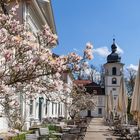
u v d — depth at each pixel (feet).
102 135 105.50
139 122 57.41
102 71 393.91
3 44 29.25
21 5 88.12
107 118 187.62
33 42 30.53
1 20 31.73
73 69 29.58
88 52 29.55
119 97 96.73
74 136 60.59
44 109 128.06
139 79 56.18
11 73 28.53
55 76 30.78
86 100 173.99
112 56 370.53
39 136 64.90
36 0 97.35
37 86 31.35
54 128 96.48
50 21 136.26
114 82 367.45
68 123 129.59
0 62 28.55
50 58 28.86
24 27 32.83
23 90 31.94
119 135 98.78
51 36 31.71
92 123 206.18
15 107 33.06
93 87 385.70
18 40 29.30
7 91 28.48
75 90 156.46
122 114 99.60
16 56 28.94
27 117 91.97
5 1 32.42
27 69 28.63
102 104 379.14
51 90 31.35
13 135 53.11
